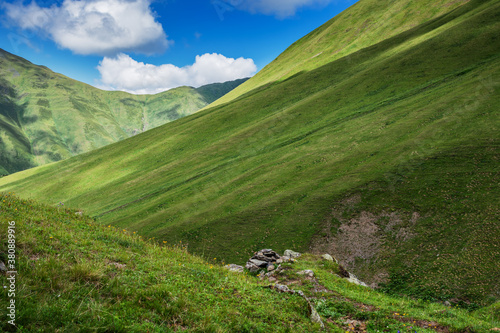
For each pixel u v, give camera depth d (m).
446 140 49.31
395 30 158.62
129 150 137.75
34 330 5.29
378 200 42.00
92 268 8.17
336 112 94.06
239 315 8.25
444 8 149.00
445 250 30.97
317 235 40.09
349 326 10.73
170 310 7.32
